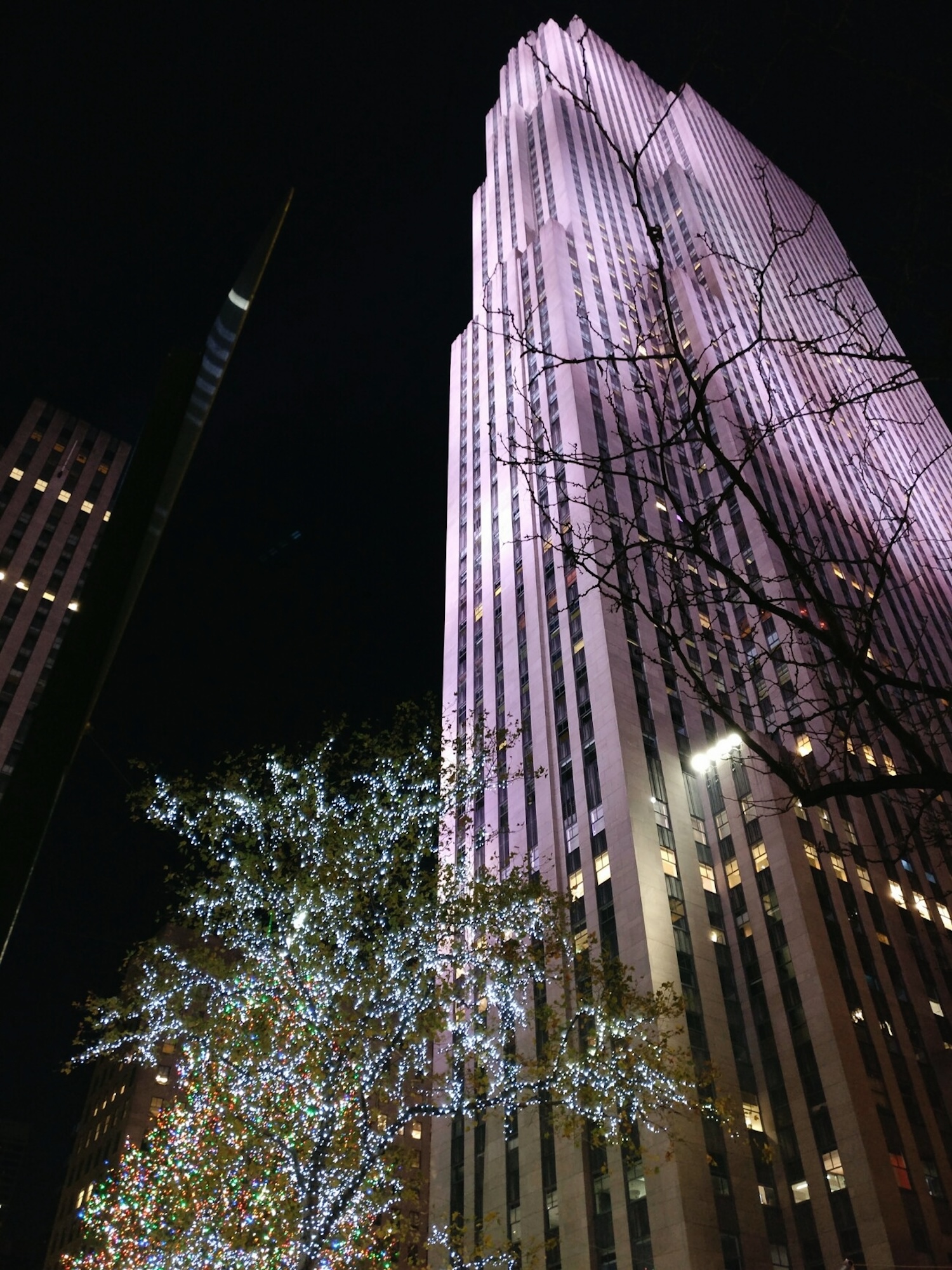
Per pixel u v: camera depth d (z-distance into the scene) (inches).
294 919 882.8
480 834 1526.8
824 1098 1889.8
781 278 5118.1
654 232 370.6
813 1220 1787.6
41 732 127.4
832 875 2277.3
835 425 4480.8
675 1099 907.4
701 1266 1643.7
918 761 278.5
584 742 2529.5
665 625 348.8
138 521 142.0
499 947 931.3
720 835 2401.6
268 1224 812.6
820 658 1609.3
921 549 4279.0
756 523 3085.6
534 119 5275.6
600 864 2287.2
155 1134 1046.4
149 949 965.8
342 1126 794.8
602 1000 901.8
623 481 3078.2
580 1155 1948.8
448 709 3189.0
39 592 3567.9
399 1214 963.3
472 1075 848.3
